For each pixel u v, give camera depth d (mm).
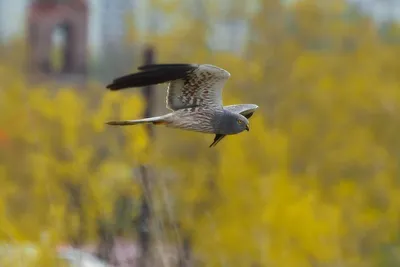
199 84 14867
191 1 67625
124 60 74438
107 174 27219
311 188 36219
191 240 30438
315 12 60594
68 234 25797
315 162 43906
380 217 39188
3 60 71375
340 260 30969
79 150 28734
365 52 55156
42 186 28000
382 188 41875
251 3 65750
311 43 60594
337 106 48688
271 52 57281
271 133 35062
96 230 26328
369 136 46250
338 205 36000
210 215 30672
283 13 61594
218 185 32031
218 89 14898
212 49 62969
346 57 54531
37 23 71312
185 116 14742
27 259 24844
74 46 70625
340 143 45438
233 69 53156
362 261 36375
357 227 37031
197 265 30266
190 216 31281
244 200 31109
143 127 25672
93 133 30453
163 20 68188
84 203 26578
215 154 38656
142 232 25609
